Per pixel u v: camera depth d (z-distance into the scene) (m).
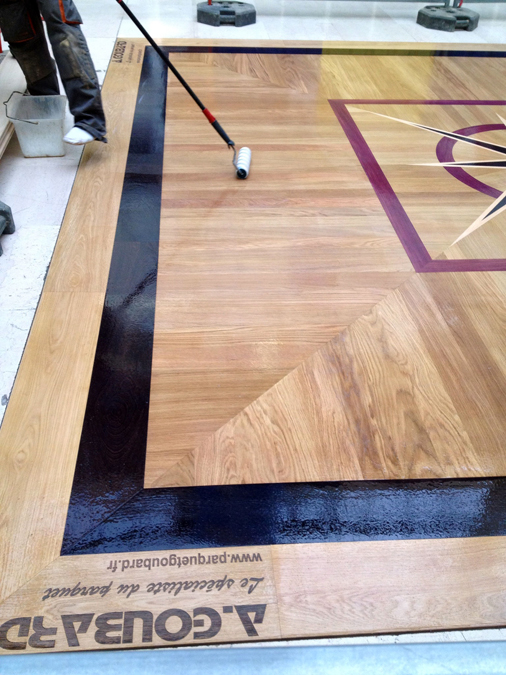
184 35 4.41
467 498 1.48
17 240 2.28
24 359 1.79
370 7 5.36
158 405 1.67
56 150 2.81
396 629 1.23
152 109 3.31
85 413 1.64
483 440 1.62
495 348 1.89
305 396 1.72
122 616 1.23
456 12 4.93
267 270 2.18
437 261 2.27
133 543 1.36
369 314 2.00
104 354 1.82
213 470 1.51
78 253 2.23
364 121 3.30
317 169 2.83
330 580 1.30
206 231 2.37
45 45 2.85
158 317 1.96
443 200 2.65
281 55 4.14
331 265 2.22
